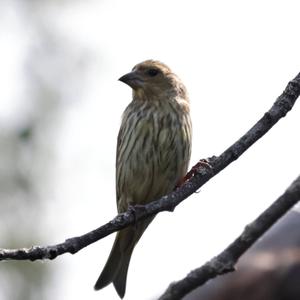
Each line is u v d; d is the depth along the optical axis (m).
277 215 6.14
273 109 7.91
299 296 5.69
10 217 13.76
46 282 13.02
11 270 12.90
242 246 6.12
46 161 14.20
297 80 7.85
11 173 13.88
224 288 5.98
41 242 13.80
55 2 15.77
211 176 8.23
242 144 8.07
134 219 7.96
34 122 14.35
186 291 6.23
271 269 5.84
